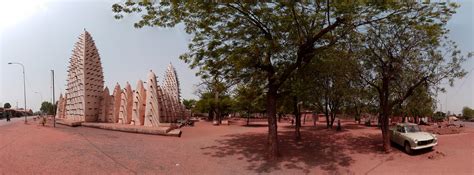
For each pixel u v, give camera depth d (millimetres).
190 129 34312
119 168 13484
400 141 19547
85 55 40656
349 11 13453
